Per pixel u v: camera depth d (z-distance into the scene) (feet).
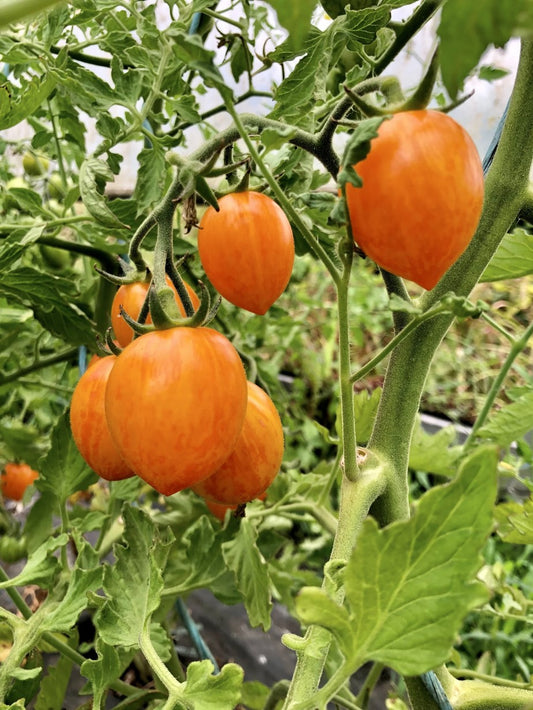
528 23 0.34
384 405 0.70
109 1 0.87
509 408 0.99
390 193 0.46
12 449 1.51
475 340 3.28
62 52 0.90
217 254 0.67
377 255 0.51
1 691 0.72
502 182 0.66
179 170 0.56
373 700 1.48
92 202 0.73
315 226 0.97
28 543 1.01
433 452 1.15
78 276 1.49
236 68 0.96
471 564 0.40
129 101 0.87
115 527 1.22
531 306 3.35
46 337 1.58
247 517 1.08
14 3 0.44
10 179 1.67
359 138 0.44
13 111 0.84
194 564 1.01
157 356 0.54
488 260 0.68
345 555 0.61
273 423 0.71
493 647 1.64
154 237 1.03
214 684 0.54
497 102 2.35
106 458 0.70
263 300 0.70
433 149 0.46
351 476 0.65
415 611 0.42
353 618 0.42
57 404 1.99
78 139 1.24
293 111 0.69
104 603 0.68
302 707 0.46
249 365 0.99
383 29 0.84
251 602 0.97
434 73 0.48
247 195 0.68
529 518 0.82
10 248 0.89
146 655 0.61
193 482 0.57
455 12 0.35
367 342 3.36
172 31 0.43
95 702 0.64
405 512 0.69
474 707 0.67
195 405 0.53
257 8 1.09
